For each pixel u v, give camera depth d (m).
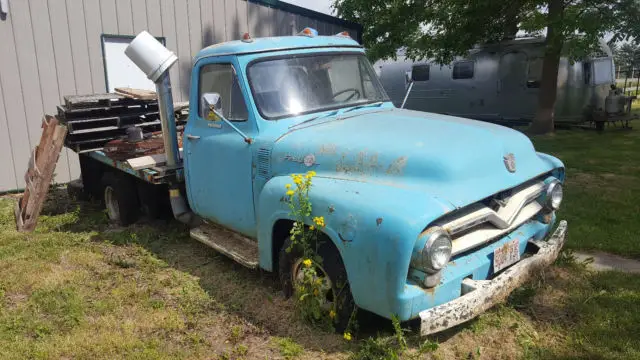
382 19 14.54
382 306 3.15
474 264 3.44
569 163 9.48
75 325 4.05
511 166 3.77
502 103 15.03
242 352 3.62
